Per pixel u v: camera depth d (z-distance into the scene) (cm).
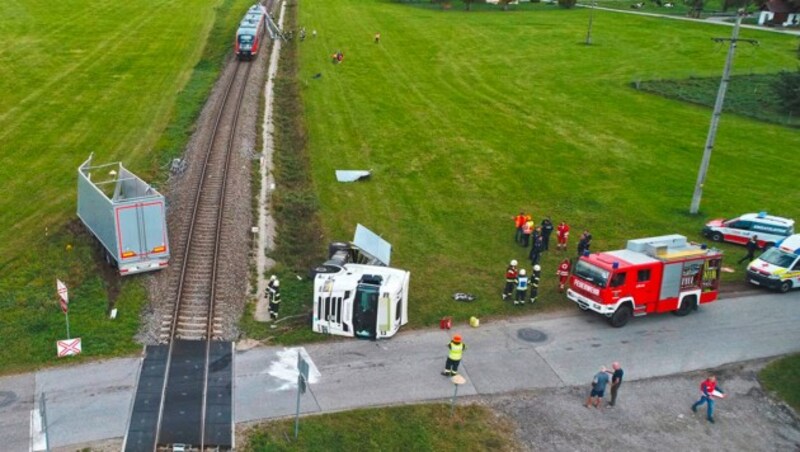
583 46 8306
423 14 9862
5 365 2272
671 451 2081
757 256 3509
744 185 4441
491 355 2502
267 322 2630
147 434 1986
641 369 2469
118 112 5072
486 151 4806
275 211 3697
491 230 3628
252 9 7731
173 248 3112
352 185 4128
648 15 10800
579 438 2114
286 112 5478
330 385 2266
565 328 2716
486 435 2097
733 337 2709
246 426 2047
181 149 4444
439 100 5950
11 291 2720
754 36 9162
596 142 5112
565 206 3984
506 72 7006
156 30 7612
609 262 2680
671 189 4306
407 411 2164
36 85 5550
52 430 1981
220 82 5959
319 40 7838
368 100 5809
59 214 3403
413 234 3528
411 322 2695
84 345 2395
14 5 8181
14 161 4044
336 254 2895
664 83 6788
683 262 2766
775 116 5950
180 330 2523
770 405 2312
